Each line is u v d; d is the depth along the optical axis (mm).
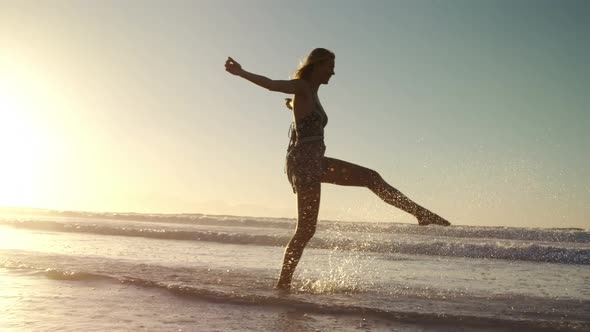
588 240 19078
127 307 3951
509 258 10258
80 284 4879
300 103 4824
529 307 4043
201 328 3326
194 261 7582
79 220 23562
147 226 19203
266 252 9555
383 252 11109
